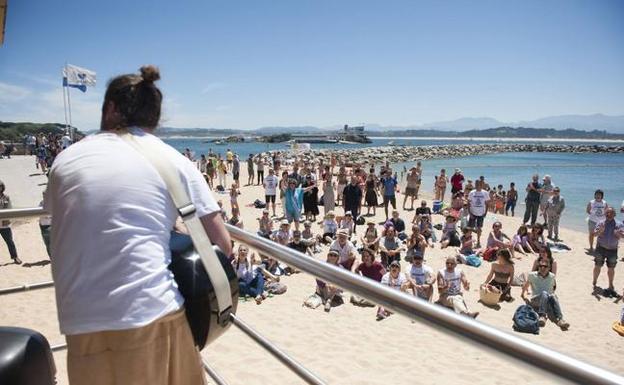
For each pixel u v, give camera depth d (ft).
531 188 52.75
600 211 42.19
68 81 72.43
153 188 4.27
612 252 30.71
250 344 20.06
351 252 31.22
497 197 64.64
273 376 17.31
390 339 22.27
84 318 3.87
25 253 33.04
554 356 2.58
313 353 20.45
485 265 37.09
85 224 3.95
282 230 37.35
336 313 25.54
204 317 4.45
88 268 3.91
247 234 5.85
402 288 27.91
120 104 4.77
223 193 72.18
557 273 35.91
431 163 193.98
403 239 42.57
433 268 35.96
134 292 3.92
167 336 4.22
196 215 4.53
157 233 4.22
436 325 3.32
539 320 25.91
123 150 4.36
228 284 4.60
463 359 20.40
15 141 116.37
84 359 4.05
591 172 144.05
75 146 4.47
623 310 25.44
